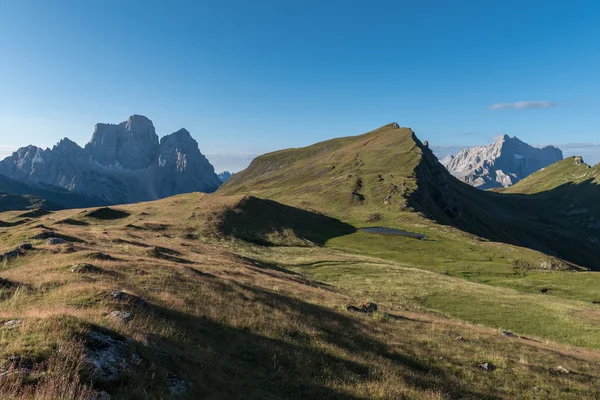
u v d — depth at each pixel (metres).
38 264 27.94
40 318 11.86
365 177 181.00
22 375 8.57
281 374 15.25
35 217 117.31
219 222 96.81
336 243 98.50
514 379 19.69
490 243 95.75
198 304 21.86
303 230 107.56
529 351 25.39
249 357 16.47
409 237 103.12
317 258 74.12
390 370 17.95
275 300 27.27
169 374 11.80
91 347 10.71
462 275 69.19
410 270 65.75
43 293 19.08
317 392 14.05
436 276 62.12
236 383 13.41
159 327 15.77
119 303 16.95
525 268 75.19
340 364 17.64
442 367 20.20
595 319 39.78
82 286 19.56
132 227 79.12
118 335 12.02
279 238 95.31
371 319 28.59
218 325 19.31
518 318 40.94
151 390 10.23
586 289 54.34
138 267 28.28
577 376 21.25
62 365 9.27
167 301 20.72
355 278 59.38
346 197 154.62
